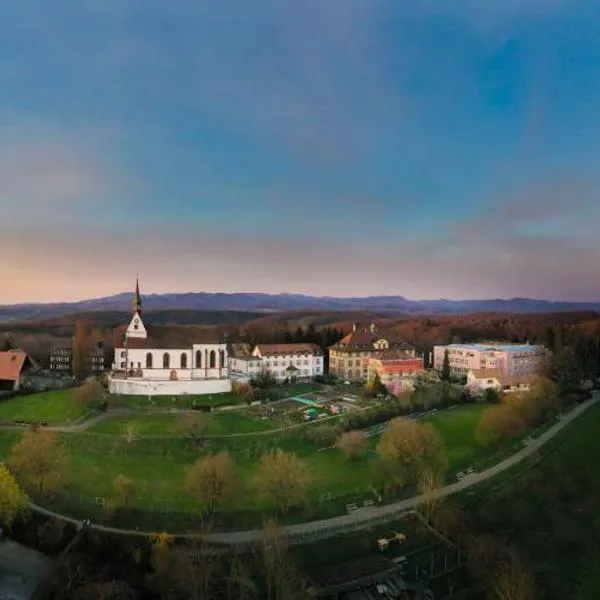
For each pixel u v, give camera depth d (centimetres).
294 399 19962
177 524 10575
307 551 9975
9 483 10056
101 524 10450
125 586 8738
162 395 19238
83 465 13238
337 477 12988
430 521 11156
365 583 9069
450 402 19488
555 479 13262
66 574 9000
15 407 17862
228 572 9169
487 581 9256
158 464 13500
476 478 13175
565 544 10838
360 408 18600
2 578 9000
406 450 12519
